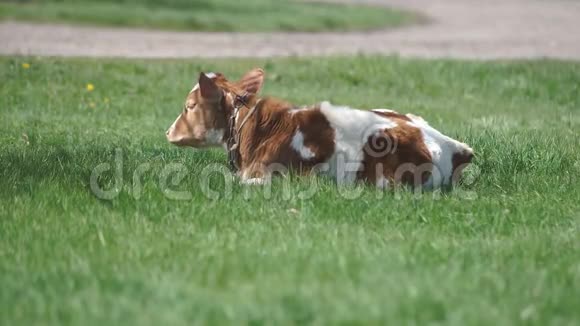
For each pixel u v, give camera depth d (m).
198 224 10.95
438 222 11.28
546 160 14.46
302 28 42.09
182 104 22.48
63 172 13.36
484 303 8.16
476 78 27.36
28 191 12.31
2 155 14.67
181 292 8.38
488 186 13.27
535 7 58.28
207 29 39.66
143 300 8.24
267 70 27.47
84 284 8.67
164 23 39.94
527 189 13.09
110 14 40.62
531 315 7.91
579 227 11.15
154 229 10.74
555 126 19.94
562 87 26.41
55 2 43.47
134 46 32.78
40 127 18.44
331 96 24.36
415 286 8.49
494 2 62.72
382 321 7.61
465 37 40.28
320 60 29.06
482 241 10.50
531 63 29.06
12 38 33.28
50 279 8.84
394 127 12.37
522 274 9.14
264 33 39.69
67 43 32.62
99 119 19.95
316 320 7.69
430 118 21.02
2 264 9.40
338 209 11.50
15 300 8.26
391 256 9.60
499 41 38.56
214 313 7.85
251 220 11.20
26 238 10.29
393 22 47.31
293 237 10.39
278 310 7.89
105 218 11.14
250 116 12.74
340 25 44.22
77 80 24.59
